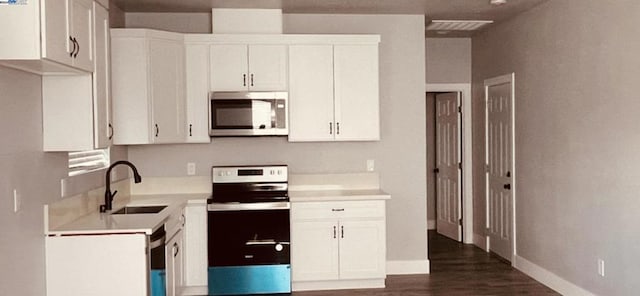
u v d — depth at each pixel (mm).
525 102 5988
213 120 5414
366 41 5605
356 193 5664
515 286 5570
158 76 5117
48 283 3625
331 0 5289
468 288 5512
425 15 6023
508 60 6406
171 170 5789
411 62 6031
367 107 5625
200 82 5473
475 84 7477
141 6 5441
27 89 3438
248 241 5254
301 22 5887
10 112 3211
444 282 5742
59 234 3617
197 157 5809
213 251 5238
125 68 4949
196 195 5613
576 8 4938
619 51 4316
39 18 2893
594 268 4719
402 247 6094
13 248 3205
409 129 6051
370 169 6012
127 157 5676
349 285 5551
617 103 4352
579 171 4922
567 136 5117
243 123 5441
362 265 5453
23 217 3334
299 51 5543
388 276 6004
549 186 5484
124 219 4035
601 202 4594
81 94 3686
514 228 6328
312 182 5926
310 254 5402
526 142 5988
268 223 5250
